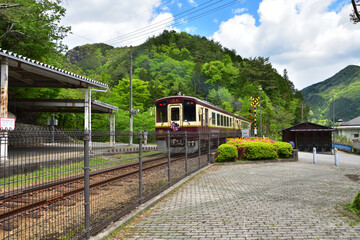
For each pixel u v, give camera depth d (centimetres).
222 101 7325
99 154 452
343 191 761
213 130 1866
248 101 6431
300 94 12588
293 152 1597
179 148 1283
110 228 448
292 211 564
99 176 635
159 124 1642
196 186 833
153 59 11256
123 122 3259
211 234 437
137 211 547
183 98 1602
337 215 536
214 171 1152
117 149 516
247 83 9212
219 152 1427
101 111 2508
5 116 1070
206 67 10581
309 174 1077
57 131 353
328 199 667
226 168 1247
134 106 3828
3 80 1063
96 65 13925
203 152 1538
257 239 415
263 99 7462
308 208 587
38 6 1820
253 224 484
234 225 479
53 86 1747
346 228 461
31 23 1766
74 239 381
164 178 871
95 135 442
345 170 1220
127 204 579
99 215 498
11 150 284
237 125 2781
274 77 10375
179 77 9962
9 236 360
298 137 2667
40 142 324
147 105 5019
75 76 1470
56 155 350
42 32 1842
